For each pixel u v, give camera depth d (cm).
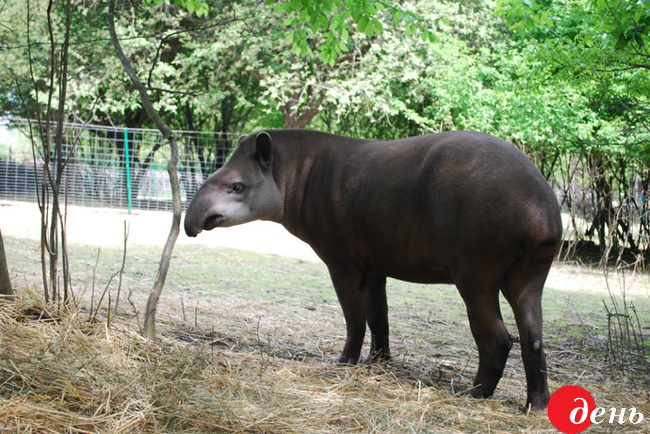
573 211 1346
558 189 1461
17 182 2011
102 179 2017
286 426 339
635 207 1312
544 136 1297
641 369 553
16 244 1061
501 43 1780
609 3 614
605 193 1340
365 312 518
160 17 1730
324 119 2239
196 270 992
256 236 1508
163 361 416
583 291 1019
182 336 546
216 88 1948
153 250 1161
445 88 1520
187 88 1973
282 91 1795
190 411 340
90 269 898
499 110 1385
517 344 641
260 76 1964
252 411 355
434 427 359
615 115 1362
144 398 349
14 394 331
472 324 427
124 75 1867
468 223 411
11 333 415
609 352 609
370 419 361
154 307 487
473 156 422
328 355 546
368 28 651
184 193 2192
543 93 1252
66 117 2005
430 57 1708
